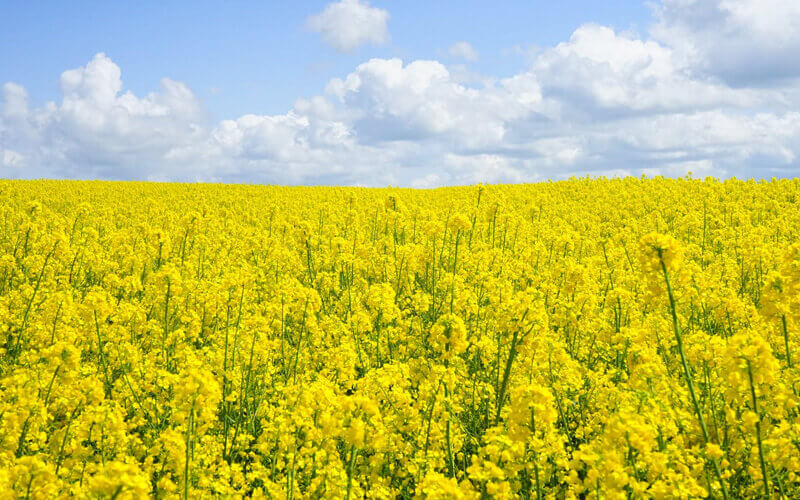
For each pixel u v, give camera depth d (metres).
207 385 4.40
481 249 14.98
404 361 8.27
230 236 18.97
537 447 4.34
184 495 4.33
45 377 6.19
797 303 5.39
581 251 16.30
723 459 4.83
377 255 13.65
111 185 41.34
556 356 6.38
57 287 11.03
